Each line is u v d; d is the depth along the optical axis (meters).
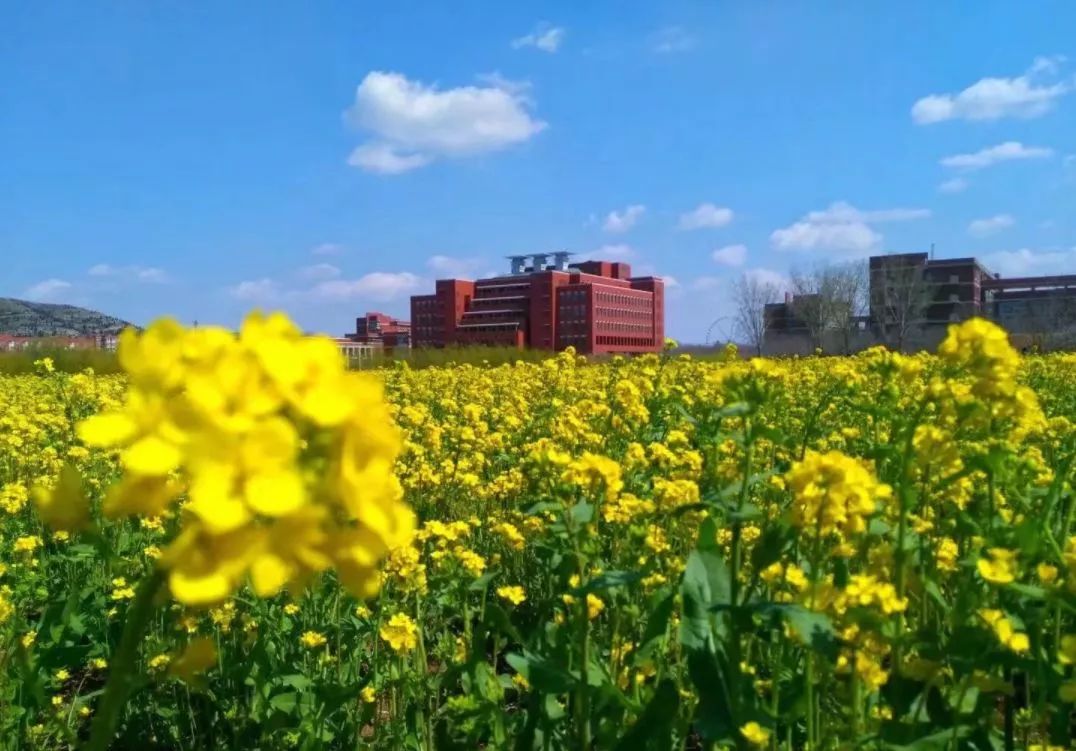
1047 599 1.97
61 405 7.76
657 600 2.44
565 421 5.03
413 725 2.81
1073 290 63.75
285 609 3.31
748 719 1.88
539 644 2.78
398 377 11.39
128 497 1.00
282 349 1.01
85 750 1.12
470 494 5.28
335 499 1.00
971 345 2.28
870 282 55.97
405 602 3.37
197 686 1.22
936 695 2.08
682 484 3.26
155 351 1.01
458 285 78.31
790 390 7.70
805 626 1.78
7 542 4.63
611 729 2.19
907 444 2.21
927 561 2.55
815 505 1.93
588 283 73.50
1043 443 4.76
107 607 4.01
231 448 0.91
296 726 2.82
